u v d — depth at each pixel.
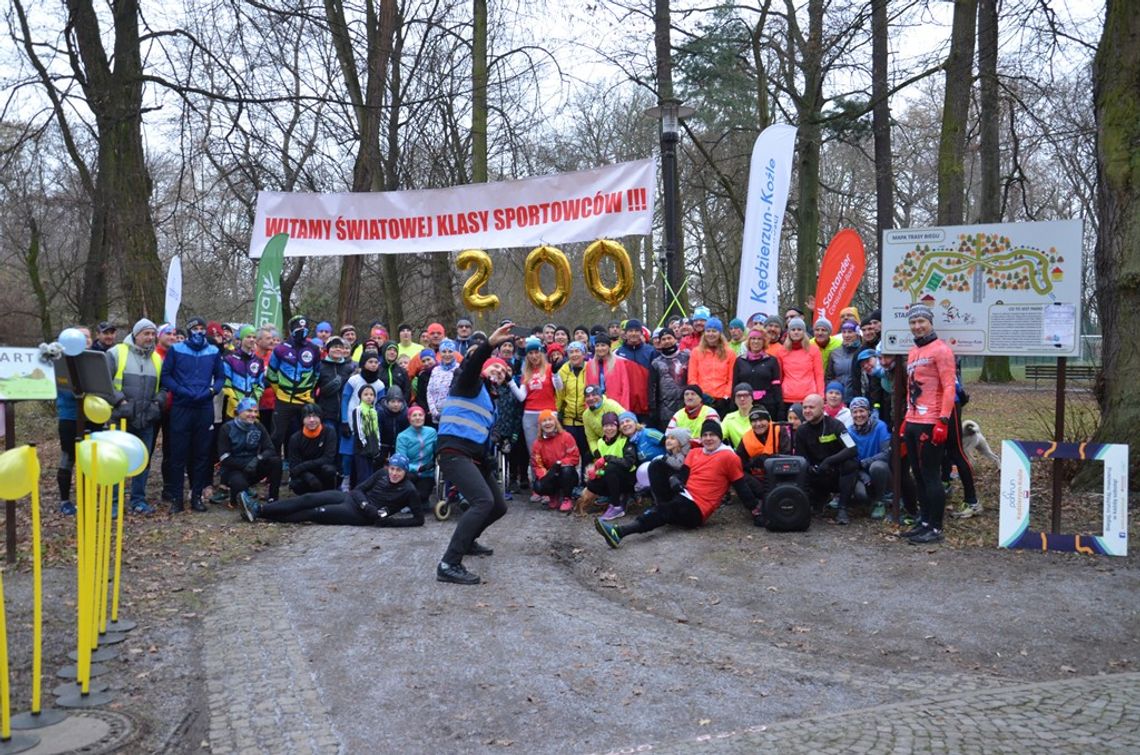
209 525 8.23
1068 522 7.51
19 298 27.98
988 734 3.87
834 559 6.95
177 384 8.68
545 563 7.09
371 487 8.46
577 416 9.18
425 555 7.24
